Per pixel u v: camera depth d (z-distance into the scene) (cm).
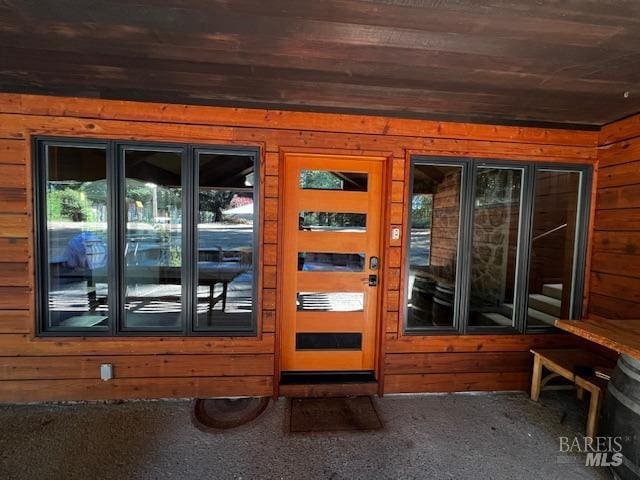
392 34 140
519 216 263
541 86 191
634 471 160
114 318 232
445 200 258
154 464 179
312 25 135
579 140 258
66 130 219
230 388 242
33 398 230
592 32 135
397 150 244
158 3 122
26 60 171
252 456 186
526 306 264
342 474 175
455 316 259
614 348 167
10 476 170
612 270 243
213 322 244
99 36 147
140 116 224
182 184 232
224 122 230
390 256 250
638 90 193
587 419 209
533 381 249
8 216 220
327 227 256
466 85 192
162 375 237
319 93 209
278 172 236
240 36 144
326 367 262
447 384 258
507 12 123
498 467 183
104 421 214
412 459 187
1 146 216
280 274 241
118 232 230
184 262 235
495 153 252
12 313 226
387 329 252
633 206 229
